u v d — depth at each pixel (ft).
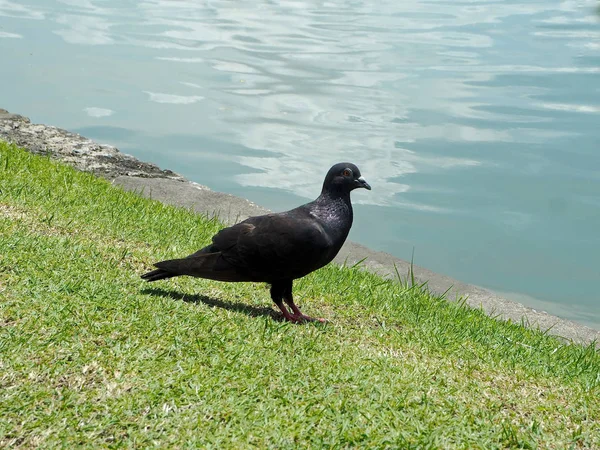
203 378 17.62
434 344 22.48
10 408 15.89
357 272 31.73
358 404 17.13
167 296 22.30
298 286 26.71
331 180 22.88
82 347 18.26
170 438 15.52
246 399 16.93
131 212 31.35
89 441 15.20
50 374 17.07
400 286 30.53
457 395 18.51
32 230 25.84
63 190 32.17
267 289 25.61
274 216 22.38
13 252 23.17
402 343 22.13
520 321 31.71
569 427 17.87
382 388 18.13
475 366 21.04
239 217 39.19
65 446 14.98
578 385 21.16
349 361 19.65
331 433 15.98
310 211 22.71
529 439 16.81
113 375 17.38
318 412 16.65
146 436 15.48
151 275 22.34
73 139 48.44
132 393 16.75
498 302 33.60
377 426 16.34
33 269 22.25
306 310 24.31
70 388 16.74
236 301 23.84
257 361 18.75
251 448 15.39
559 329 31.40
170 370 17.85
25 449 14.92
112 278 22.98
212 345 19.25
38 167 35.68
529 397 19.39
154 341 19.07
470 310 29.81
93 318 19.80
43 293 20.76
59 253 23.95
